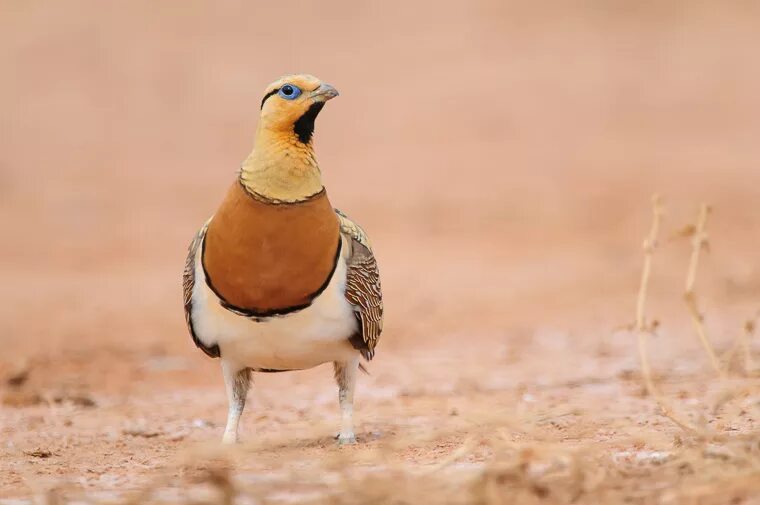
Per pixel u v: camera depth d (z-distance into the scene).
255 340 7.79
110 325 16.41
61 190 28.83
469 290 19.03
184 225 26.28
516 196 28.11
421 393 11.12
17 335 15.63
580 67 39.75
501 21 43.72
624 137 33.78
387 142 33.88
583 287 18.64
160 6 43.25
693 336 13.75
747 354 10.34
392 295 18.81
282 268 7.54
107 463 8.02
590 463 6.52
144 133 34.47
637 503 6.00
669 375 11.15
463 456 7.40
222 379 12.71
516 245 23.92
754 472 6.21
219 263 7.61
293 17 43.69
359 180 30.11
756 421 8.23
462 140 33.81
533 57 40.62
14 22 41.53
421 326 16.12
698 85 38.28
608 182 29.00
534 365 12.62
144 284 20.19
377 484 6.22
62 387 12.09
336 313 7.75
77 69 38.59
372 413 9.86
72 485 7.09
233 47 41.16
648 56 40.69
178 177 30.69
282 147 7.54
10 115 35.09
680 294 17.34
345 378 8.30
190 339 15.28
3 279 20.75
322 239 7.61
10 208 27.08
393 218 26.72
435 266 21.67
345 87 38.50
